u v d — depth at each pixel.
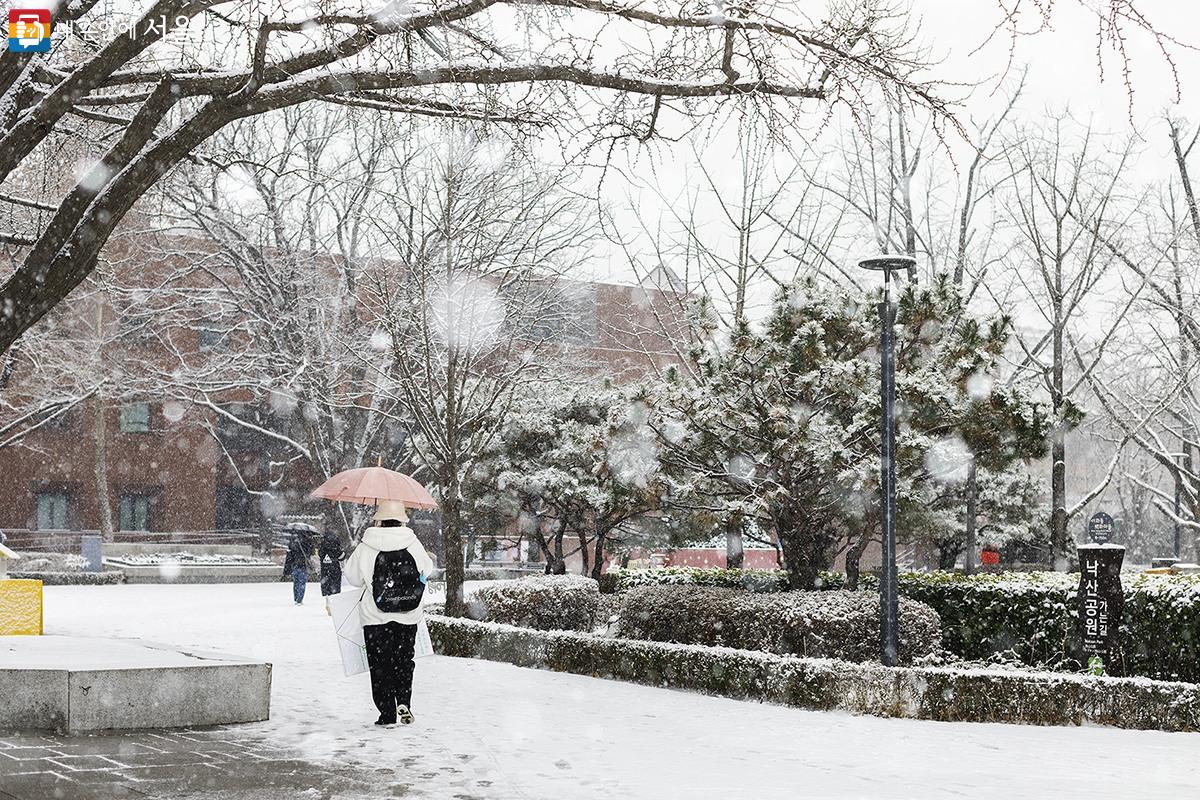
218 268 37.34
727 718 10.85
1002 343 15.46
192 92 8.26
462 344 22.28
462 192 22.00
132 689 8.41
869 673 11.85
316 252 33.19
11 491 47.00
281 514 50.25
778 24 8.53
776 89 8.93
